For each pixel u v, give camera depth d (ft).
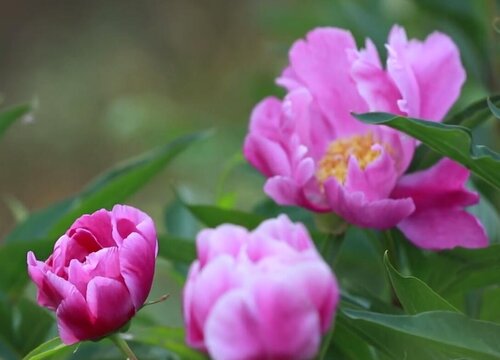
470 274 3.37
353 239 3.80
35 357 3.18
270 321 2.58
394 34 3.27
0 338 3.78
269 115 3.36
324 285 2.59
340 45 3.38
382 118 3.06
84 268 2.98
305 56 3.40
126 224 3.01
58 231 3.80
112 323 2.99
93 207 3.80
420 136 3.08
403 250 3.41
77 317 2.97
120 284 2.97
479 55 4.28
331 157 3.37
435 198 3.24
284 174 3.25
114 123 8.48
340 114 3.40
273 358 2.59
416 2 4.33
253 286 2.57
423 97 3.27
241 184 6.04
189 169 7.44
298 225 2.66
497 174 3.10
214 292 2.59
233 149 6.57
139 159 3.82
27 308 3.76
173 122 8.00
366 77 3.20
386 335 3.07
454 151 3.09
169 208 4.17
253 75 5.60
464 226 3.23
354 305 3.22
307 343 2.58
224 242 2.64
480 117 3.26
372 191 3.20
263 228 2.66
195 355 3.40
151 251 2.99
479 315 3.56
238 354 2.57
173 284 6.78
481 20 4.25
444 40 3.28
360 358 3.29
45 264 3.00
